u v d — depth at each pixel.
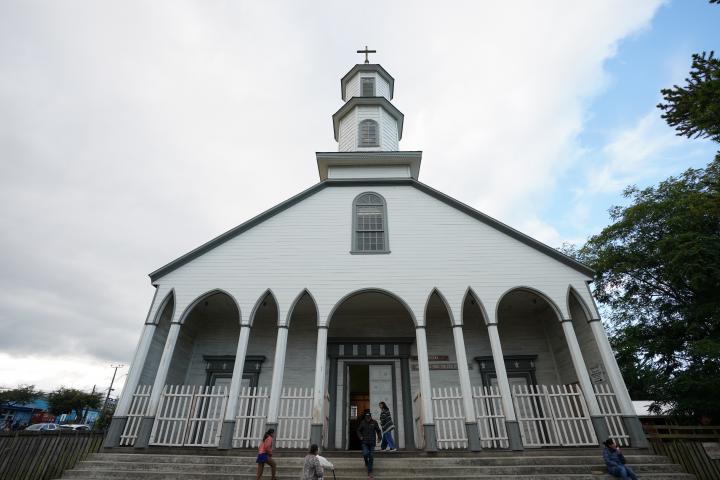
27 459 9.74
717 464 8.87
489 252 12.34
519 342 14.08
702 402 12.59
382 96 19.03
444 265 12.16
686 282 14.89
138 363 10.73
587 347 11.78
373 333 14.18
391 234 12.79
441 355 13.77
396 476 8.62
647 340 15.63
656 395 14.35
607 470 8.50
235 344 14.09
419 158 15.55
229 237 12.59
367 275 12.04
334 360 13.60
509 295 12.80
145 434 9.80
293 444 11.84
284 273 12.07
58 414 47.28
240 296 11.73
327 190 13.80
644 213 16.47
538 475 8.49
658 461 9.17
